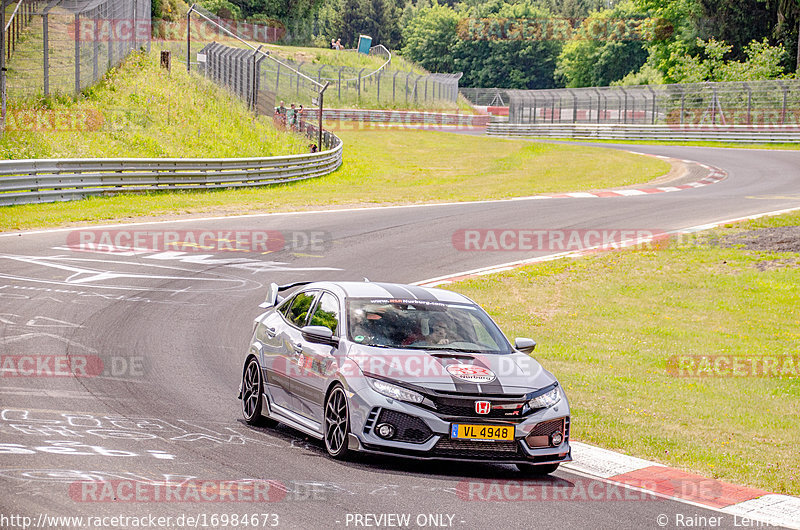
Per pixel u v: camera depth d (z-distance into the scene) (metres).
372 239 88.12
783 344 58.59
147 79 164.25
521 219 103.38
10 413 31.08
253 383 34.25
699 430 38.72
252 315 56.09
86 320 50.09
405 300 33.06
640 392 45.62
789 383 49.28
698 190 134.75
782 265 80.56
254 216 97.56
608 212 109.12
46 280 60.03
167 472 25.31
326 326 31.58
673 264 82.06
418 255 81.69
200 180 114.62
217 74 187.50
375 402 27.44
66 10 137.25
